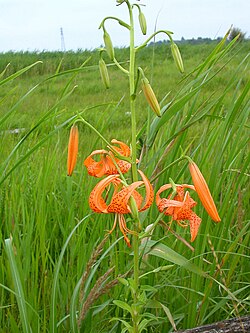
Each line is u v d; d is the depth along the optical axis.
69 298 0.68
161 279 0.71
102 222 0.72
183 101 0.54
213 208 0.48
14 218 0.77
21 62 4.84
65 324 0.67
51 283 0.70
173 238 0.72
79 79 3.76
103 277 0.58
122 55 4.46
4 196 0.88
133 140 0.51
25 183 0.86
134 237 0.52
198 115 0.56
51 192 0.84
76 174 1.09
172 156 0.71
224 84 2.55
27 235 0.68
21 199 0.78
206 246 0.76
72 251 0.71
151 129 0.56
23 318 0.55
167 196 0.70
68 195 0.81
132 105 0.51
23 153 0.88
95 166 0.53
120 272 0.69
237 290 0.71
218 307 0.67
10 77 0.58
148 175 0.70
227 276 0.72
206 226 0.66
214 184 0.68
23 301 0.56
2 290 0.69
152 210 0.72
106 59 4.35
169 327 0.70
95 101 2.61
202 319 0.67
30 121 1.73
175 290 0.72
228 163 0.70
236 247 0.76
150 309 0.71
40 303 0.71
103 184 0.49
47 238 0.83
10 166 0.91
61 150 1.17
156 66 4.27
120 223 0.51
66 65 4.24
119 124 2.01
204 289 0.71
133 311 0.54
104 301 0.70
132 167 0.51
